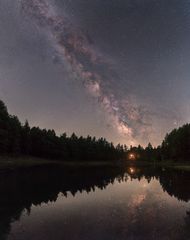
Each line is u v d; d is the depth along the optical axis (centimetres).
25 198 3162
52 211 2542
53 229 1994
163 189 4047
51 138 13550
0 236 1831
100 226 2070
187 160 11800
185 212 2517
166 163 13200
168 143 14225
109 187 4250
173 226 2086
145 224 2127
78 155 14875
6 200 3042
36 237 1820
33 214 2425
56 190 3788
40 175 5838
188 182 5047
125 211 2550
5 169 7025
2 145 9706
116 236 1866
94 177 5934
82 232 1933
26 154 12031
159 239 1820
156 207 2725
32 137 12762
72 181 4959
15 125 10812
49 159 13038
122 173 7381
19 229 1984
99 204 2864
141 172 7875
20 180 4844
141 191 3819
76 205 2809
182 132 12125
